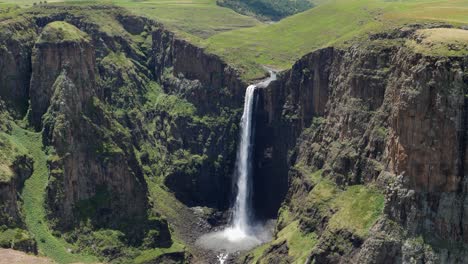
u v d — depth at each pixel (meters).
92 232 171.25
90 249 167.50
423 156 119.75
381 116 146.88
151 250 176.12
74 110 181.88
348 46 177.25
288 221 172.62
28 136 183.25
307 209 158.00
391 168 132.50
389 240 122.31
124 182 183.25
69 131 177.00
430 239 118.19
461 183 116.75
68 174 173.50
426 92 118.94
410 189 122.00
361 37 179.25
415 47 126.56
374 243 123.81
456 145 116.31
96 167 179.88
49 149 177.75
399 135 124.94
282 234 163.12
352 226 133.38
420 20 171.38
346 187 153.50
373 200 135.50
